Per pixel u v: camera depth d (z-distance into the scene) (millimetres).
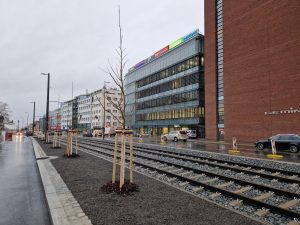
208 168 12789
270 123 29938
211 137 41906
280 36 29234
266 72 30797
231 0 37062
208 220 5152
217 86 41344
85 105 127000
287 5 28547
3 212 5926
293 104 27312
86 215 5422
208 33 43469
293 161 14797
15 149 23719
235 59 35844
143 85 73188
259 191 8102
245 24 34312
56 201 6301
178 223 4996
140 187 8039
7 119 100562
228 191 7410
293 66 27547
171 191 7523
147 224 4949
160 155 18797
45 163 13391
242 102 34281
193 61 51000
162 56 62844
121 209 5844
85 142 37094
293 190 8492
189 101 51969
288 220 5637
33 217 5602
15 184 8805
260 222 5047
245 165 13109
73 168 11812
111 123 107000
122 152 7531
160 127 63469
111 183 7965
